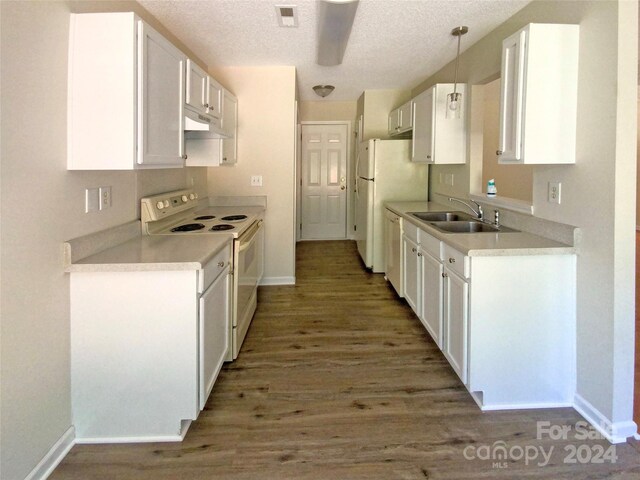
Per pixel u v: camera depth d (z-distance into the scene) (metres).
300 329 3.38
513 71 2.24
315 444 1.96
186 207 3.21
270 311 3.78
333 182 7.03
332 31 2.78
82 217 1.97
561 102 2.12
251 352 2.95
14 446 1.54
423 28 3.00
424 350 3.00
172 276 1.91
